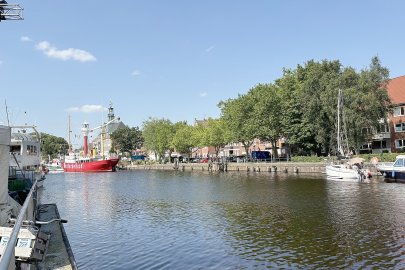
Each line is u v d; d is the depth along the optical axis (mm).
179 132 111812
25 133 38188
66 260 10914
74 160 101750
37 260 9828
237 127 75875
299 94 67188
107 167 98500
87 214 26297
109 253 16188
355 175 45750
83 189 46781
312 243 16781
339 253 15148
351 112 54750
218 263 14500
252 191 38031
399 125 66188
